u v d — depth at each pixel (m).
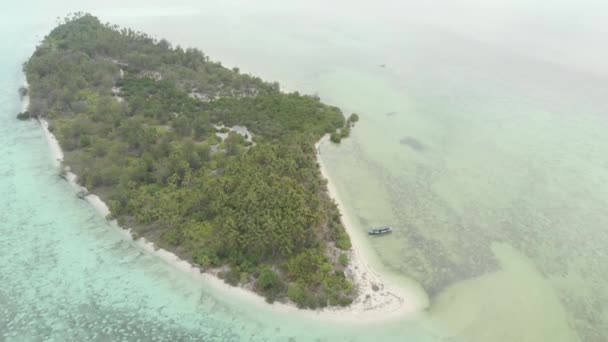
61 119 112.19
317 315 65.81
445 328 65.50
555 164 108.19
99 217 84.31
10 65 146.50
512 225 87.94
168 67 142.25
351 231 83.12
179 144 100.50
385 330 64.50
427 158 109.19
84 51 145.12
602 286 74.38
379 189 96.62
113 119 109.25
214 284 70.38
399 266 76.00
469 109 134.25
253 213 75.75
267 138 109.38
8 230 80.94
